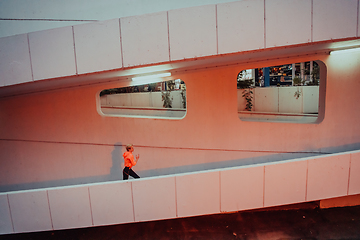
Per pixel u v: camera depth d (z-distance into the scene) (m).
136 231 6.18
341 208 6.64
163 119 7.32
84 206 5.60
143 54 4.62
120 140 7.54
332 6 4.43
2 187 7.97
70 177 7.84
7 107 7.55
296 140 7.10
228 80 6.96
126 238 5.96
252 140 7.21
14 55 4.59
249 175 5.74
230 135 7.22
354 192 6.12
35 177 7.90
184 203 5.67
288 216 6.41
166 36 4.59
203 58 4.70
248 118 9.91
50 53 4.61
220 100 7.07
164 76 7.07
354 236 5.54
